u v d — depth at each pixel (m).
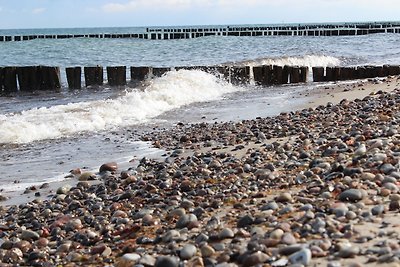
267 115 8.02
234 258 3.01
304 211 3.61
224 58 19.88
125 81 13.23
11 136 6.87
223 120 7.88
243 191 4.29
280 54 21.08
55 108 8.34
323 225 3.25
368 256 2.72
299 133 6.27
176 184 4.77
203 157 5.62
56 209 4.64
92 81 13.21
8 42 33.72
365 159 4.44
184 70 12.17
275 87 12.35
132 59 20.53
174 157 5.84
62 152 6.37
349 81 12.30
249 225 3.56
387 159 4.36
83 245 3.82
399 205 3.52
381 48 24.95
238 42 31.58
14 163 5.98
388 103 7.46
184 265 3.05
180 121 7.95
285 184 4.29
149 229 3.85
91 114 8.00
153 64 18.34
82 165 5.86
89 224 4.19
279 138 6.16
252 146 5.92
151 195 4.57
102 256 3.57
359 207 3.56
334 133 5.91
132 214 4.21
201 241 3.43
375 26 52.31
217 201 4.07
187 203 4.17
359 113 7.03
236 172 4.88
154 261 3.22
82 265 3.52
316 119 6.96
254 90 11.73
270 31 43.31
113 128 7.52
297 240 3.09
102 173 5.53
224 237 3.41
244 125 7.16
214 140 6.44
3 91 12.52
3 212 4.63
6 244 3.90
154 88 10.16
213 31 46.22
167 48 26.73
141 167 5.48
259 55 20.88
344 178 4.10
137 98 9.23
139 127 7.57
